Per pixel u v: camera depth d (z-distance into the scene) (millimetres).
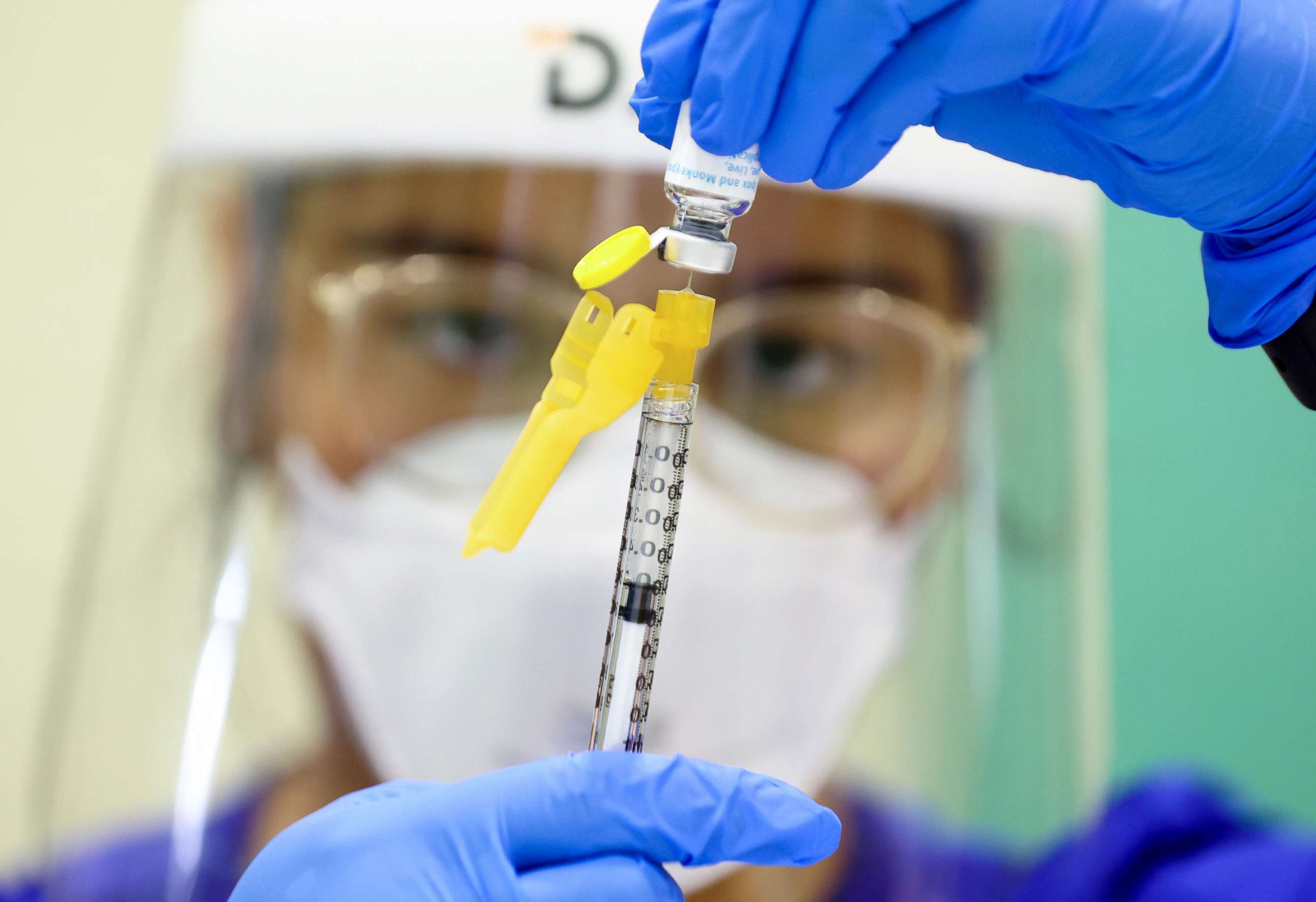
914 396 1103
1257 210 609
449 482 1060
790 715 1095
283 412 1079
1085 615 1222
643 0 953
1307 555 1602
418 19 958
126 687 1124
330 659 1076
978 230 1081
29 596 1496
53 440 1501
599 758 552
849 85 542
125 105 1504
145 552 1123
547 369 1054
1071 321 1160
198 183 1045
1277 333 627
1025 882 1188
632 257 496
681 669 1056
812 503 1085
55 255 1496
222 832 1108
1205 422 1596
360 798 619
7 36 1472
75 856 1122
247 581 1098
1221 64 553
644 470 575
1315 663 1604
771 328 1067
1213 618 1608
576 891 520
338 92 977
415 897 521
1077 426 1189
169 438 1114
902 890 1168
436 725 1060
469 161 973
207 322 1090
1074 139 630
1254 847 1200
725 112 517
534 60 951
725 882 1158
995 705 1171
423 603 1056
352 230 1026
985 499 1147
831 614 1096
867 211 1043
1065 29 541
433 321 1047
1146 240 1586
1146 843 1220
